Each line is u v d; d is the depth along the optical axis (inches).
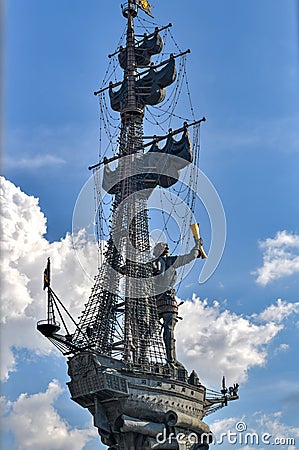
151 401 3732.8
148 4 4936.0
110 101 4736.7
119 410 3644.2
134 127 4601.4
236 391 4247.0
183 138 4421.8
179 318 4197.8
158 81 4603.8
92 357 3624.5
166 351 4079.7
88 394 3622.0
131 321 4062.5
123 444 3678.6
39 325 3412.9
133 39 4778.5
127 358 3914.9
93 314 4045.3
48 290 3479.3
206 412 4173.2
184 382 3909.9
